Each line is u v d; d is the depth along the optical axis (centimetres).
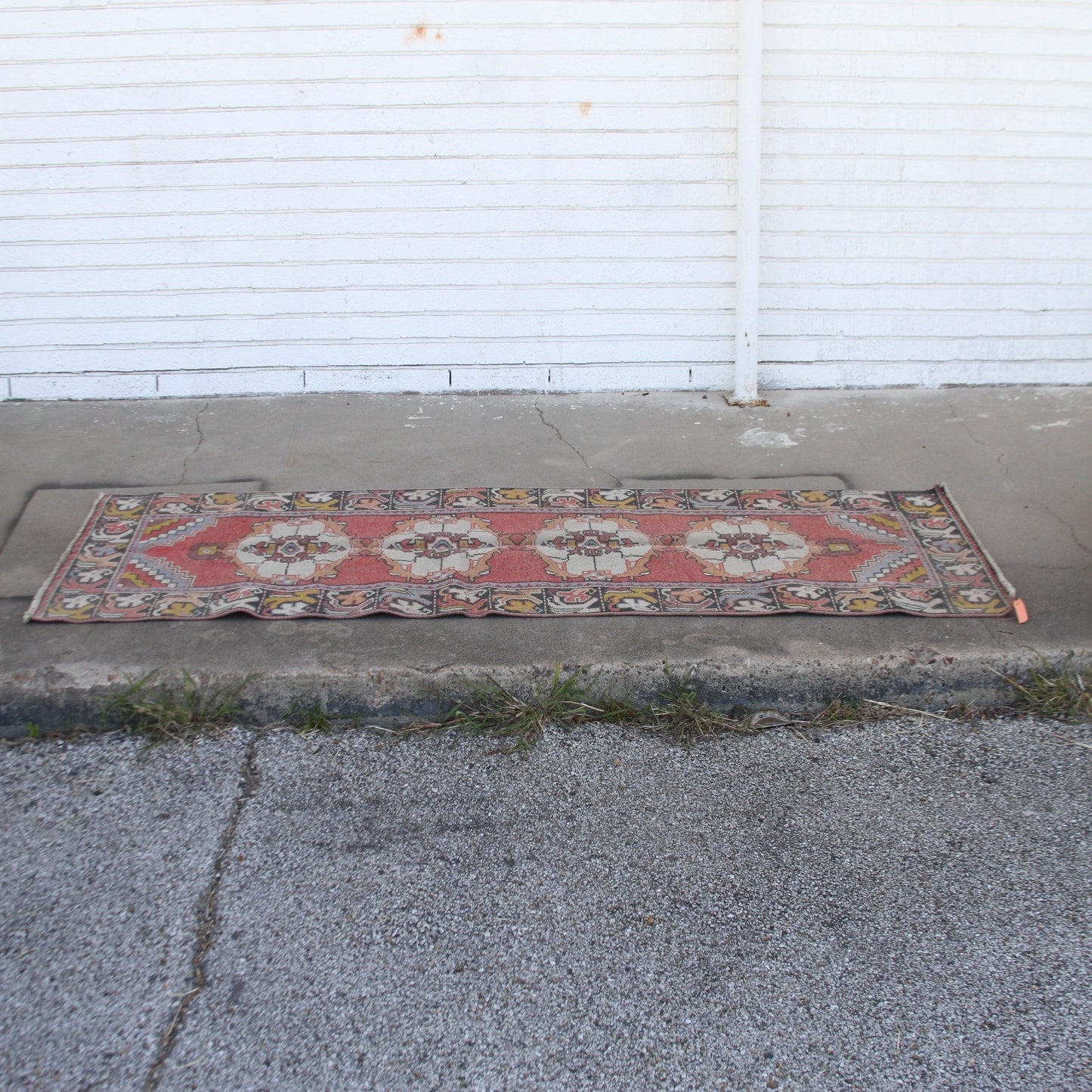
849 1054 224
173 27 464
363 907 258
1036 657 338
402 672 325
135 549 389
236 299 508
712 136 490
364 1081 216
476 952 246
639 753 314
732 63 478
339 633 343
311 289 508
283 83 474
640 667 330
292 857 272
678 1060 222
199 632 343
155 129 477
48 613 349
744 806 294
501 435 490
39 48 464
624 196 499
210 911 255
